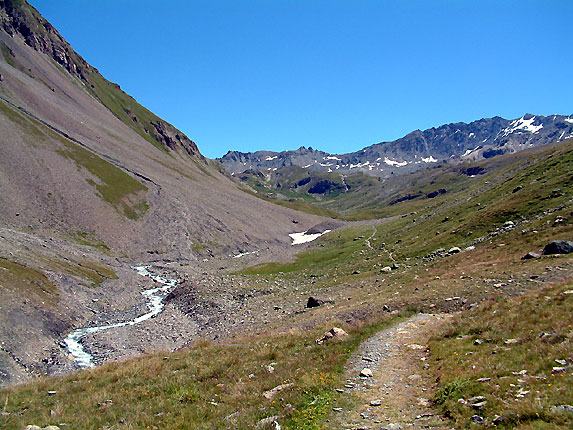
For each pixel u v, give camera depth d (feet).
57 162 386.32
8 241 200.95
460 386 43.21
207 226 442.09
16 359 107.65
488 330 61.46
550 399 34.68
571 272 86.43
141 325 156.97
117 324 163.73
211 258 377.50
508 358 48.06
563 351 44.11
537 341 49.93
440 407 41.06
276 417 42.75
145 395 57.41
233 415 45.32
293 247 466.29
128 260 323.57
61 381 72.02
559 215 139.64
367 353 66.54
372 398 47.42
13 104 460.55
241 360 72.54
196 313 176.45
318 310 132.46
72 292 181.78
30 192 323.37
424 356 60.90
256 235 490.08
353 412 43.86
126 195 417.69
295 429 40.16
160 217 414.00
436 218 288.71
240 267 317.83
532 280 90.63
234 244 435.12
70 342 135.44
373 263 221.46
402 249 231.09
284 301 172.14
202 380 62.85
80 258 244.83
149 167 579.48
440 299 98.32
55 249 234.38
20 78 563.48
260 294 202.90
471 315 75.31
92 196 374.43
